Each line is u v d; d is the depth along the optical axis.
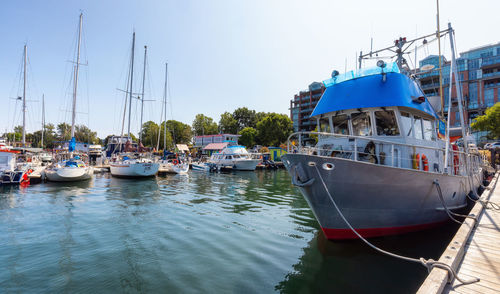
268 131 57.62
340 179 5.71
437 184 6.48
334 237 6.41
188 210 10.63
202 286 4.51
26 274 4.97
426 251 5.97
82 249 6.29
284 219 9.16
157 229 7.93
